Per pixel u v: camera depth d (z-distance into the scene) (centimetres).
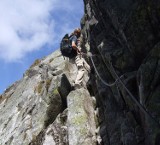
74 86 1670
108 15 1266
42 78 2181
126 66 1169
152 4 990
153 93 979
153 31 1025
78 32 1759
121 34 1167
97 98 1566
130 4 1100
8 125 2072
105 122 1383
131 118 1141
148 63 1005
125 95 1147
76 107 1522
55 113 1758
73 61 1755
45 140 1575
